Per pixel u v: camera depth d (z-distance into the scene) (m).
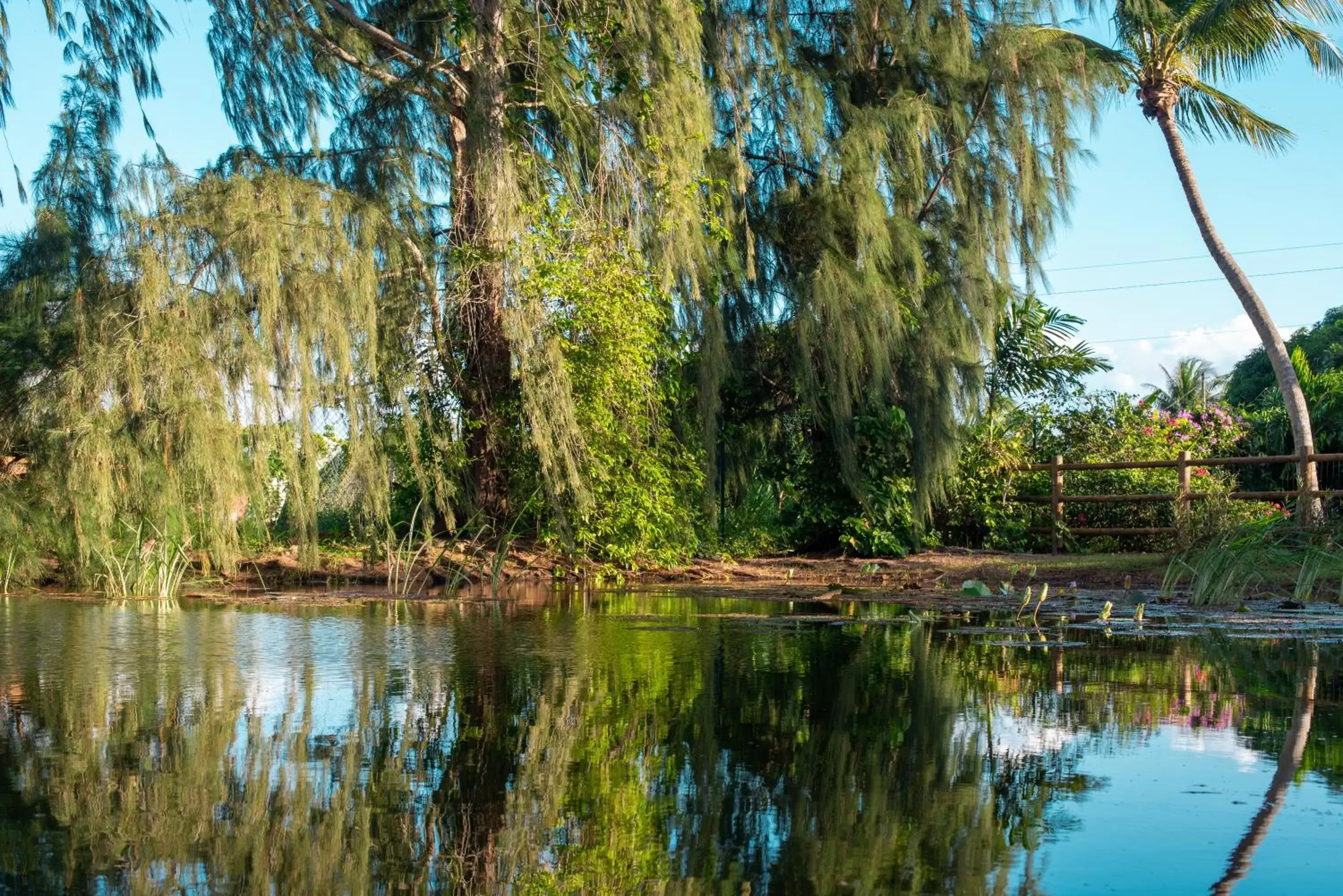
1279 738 2.55
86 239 9.93
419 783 2.11
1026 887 1.49
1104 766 2.25
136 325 8.66
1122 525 13.48
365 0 11.15
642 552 10.21
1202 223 13.76
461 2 9.74
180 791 2.05
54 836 1.75
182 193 8.91
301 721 2.77
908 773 2.19
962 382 12.20
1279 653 4.29
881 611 6.57
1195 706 3.00
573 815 1.88
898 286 11.98
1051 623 5.71
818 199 11.79
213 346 8.77
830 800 1.98
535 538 10.75
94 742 2.51
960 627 5.50
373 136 10.55
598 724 2.72
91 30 9.84
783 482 13.14
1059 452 14.57
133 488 8.35
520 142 10.18
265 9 10.28
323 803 1.96
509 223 9.71
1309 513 9.54
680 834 1.77
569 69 10.24
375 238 9.53
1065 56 12.23
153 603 7.18
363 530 10.00
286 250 8.94
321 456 9.41
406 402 9.83
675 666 3.87
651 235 10.55
